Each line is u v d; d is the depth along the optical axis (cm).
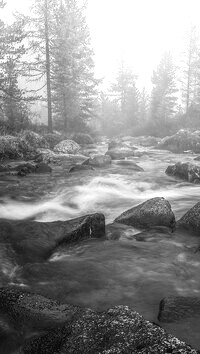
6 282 488
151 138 3203
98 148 2638
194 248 621
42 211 893
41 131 2611
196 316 389
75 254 591
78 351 310
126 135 4253
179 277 512
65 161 1727
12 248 583
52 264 550
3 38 2167
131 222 736
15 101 2248
